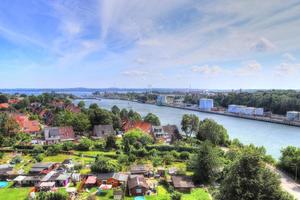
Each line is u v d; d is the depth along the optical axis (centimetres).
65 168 6912
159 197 5416
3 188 5769
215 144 10306
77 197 5303
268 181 3394
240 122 18475
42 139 10312
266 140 12075
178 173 6644
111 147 9200
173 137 10706
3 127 10025
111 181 5975
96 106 16538
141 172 6675
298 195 5628
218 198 3728
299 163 6644
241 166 3569
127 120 13912
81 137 10931
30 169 6681
